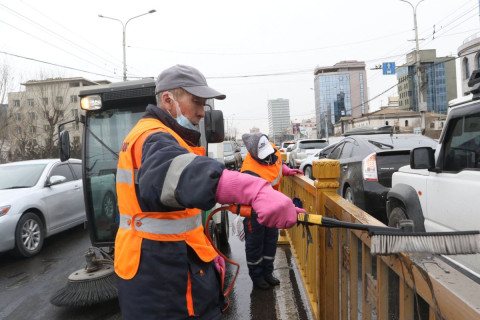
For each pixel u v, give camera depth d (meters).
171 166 1.23
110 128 4.12
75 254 5.95
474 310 0.84
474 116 2.92
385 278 1.51
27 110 34.38
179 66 1.59
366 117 64.19
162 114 1.53
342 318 2.15
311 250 3.25
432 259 1.15
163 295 1.38
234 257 5.26
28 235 5.86
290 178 4.98
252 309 3.51
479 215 2.76
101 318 3.61
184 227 1.44
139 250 1.40
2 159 31.28
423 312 1.25
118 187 1.50
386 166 5.38
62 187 6.84
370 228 1.28
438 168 3.38
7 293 4.45
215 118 3.36
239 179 1.22
